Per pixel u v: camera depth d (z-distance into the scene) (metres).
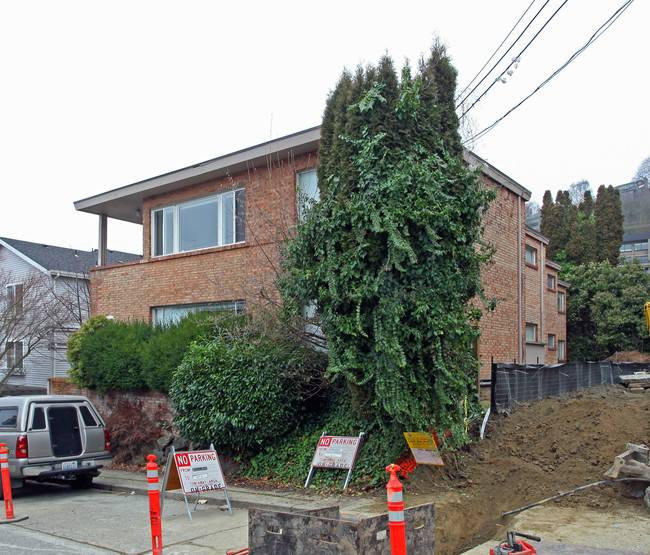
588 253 37.44
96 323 15.59
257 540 4.98
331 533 4.53
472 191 8.98
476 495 8.24
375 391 8.43
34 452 9.93
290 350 10.45
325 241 8.92
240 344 10.79
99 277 17.50
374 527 4.46
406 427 8.51
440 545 6.62
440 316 8.30
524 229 17.09
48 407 10.33
